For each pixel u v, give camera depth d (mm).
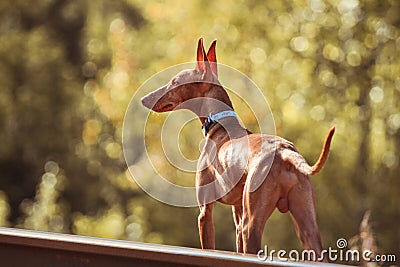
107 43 24609
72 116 24859
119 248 5512
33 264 5656
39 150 24891
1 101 24984
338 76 19312
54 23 26328
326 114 19359
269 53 19500
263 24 19578
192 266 5434
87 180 23906
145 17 22188
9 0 26000
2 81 25078
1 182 25219
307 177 6332
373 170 19219
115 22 24141
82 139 24578
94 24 24906
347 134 19359
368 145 19266
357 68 19250
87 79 25594
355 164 19266
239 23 19609
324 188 19250
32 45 25438
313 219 6281
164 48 20969
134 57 21469
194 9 20078
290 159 6320
